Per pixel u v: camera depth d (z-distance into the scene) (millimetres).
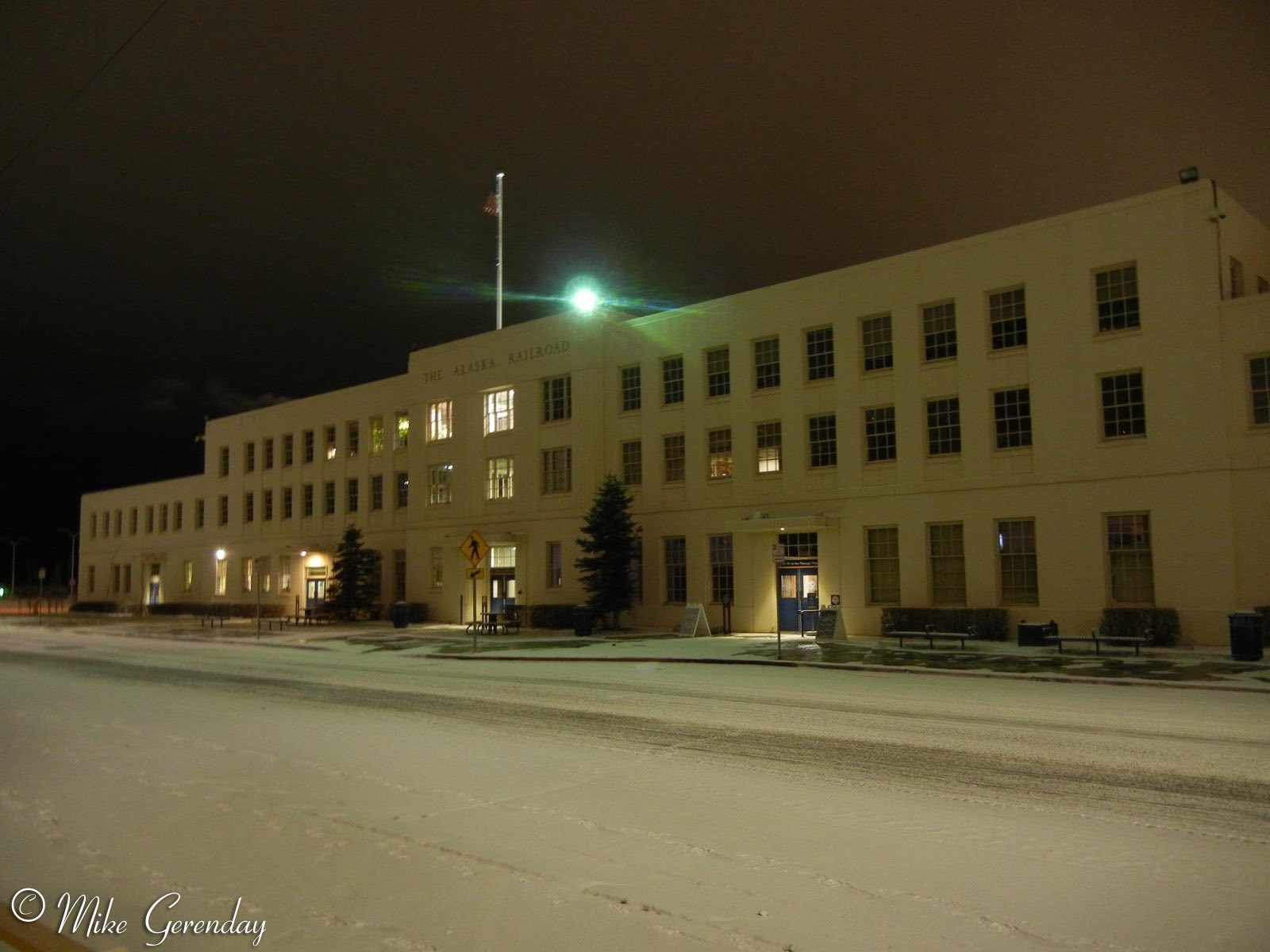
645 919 5660
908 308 27516
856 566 27891
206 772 10211
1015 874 6438
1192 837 7285
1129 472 23438
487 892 6188
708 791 8938
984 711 13719
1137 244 23734
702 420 31859
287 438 52000
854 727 12453
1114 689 16219
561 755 10812
